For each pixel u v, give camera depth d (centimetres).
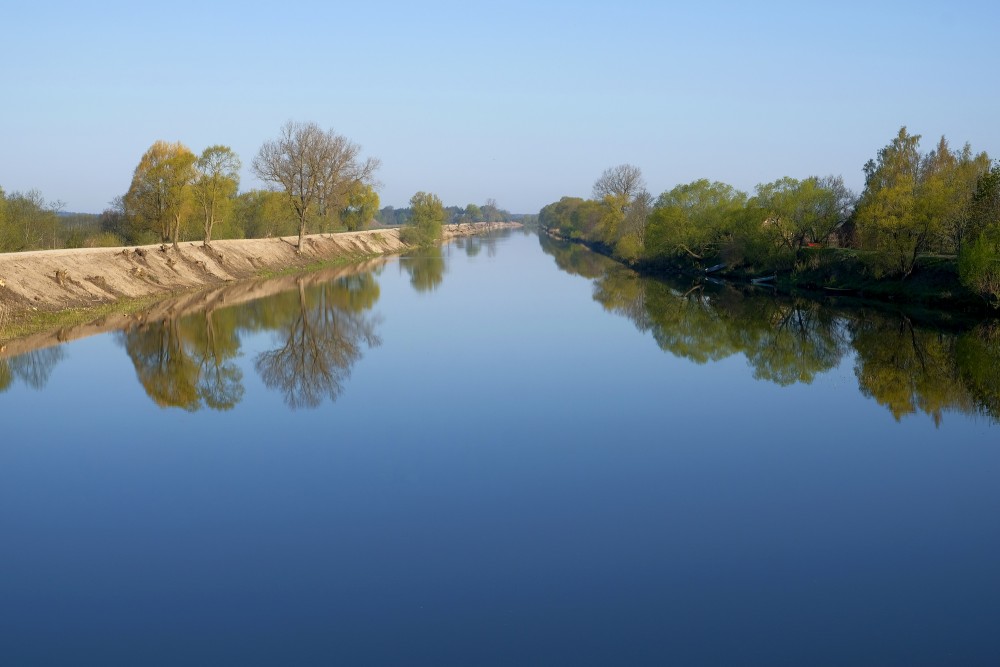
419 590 1245
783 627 1128
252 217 8106
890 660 1046
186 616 1175
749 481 1705
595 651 1073
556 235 16950
